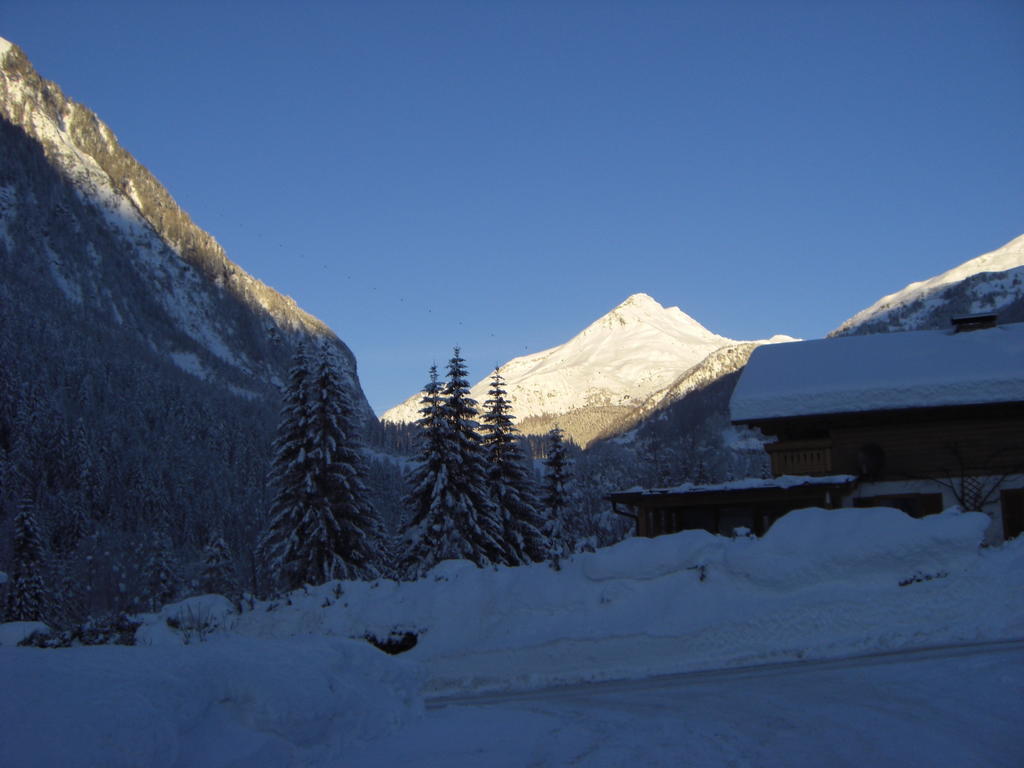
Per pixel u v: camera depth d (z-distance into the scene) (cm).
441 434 3478
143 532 8044
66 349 12850
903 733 719
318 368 3534
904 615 1215
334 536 3469
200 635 1578
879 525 1355
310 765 671
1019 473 2236
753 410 2436
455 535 3316
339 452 3538
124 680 621
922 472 2309
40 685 582
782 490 2188
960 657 982
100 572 7188
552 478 4153
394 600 1661
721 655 1266
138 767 543
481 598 1587
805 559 1353
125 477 9488
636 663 1318
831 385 2427
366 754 715
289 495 3488
